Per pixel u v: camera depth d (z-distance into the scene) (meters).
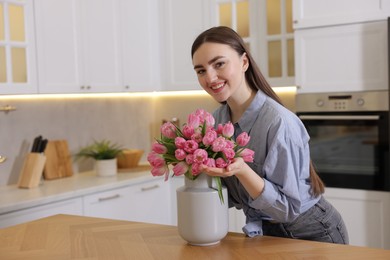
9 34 2.82
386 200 2.96
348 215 3.09
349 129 3.05
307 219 1.69
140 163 4.09
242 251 1.40
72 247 1.49
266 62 3.54
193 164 1.34
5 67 2.81
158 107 4.34
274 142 1.48
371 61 2.96
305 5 3.13
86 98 3.68
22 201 2.58
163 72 3.88
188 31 3.77
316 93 3.14
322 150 3.15
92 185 3.04
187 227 1.45
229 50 1.49
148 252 1.42
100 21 3.38
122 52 3.55
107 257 1.39
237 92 1.62
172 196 3.67
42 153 3.10
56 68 3.08
